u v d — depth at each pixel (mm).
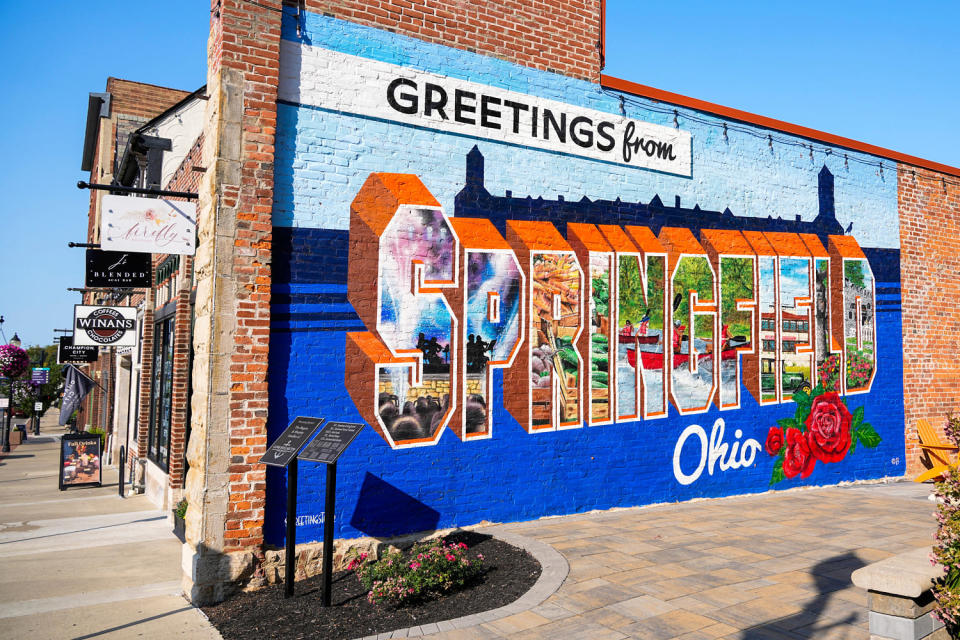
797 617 5230
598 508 9133
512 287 8602
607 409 9320
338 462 7238
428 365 7883
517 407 8547
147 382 13664
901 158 13055
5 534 9391
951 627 4336
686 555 6949
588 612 5359
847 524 8438
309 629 5277
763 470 10844
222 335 6531
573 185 9242
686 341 10172
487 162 8523
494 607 5559
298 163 7211
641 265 9789
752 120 11195
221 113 6676
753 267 10977
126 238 6824
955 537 4172
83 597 6434
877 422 12297
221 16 6742
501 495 8352
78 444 14336
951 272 13633
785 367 11203
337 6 7555
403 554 6656
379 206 7680
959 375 13539
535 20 9070
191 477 6699
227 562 6316
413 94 8000
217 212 6586
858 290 12234
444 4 8312
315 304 7203
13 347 26391
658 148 10133
